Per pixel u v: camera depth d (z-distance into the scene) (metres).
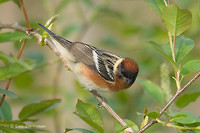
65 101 12.18
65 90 12.53
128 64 10.87
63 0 11.05
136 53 14.74
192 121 6.48
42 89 12.66
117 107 12.70
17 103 11.64
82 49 10.63
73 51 10.26
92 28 15.64
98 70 10.64
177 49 7.80
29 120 6.83
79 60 10.38
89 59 10.62
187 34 13.94
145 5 16.28
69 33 12.84
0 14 13.53
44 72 12.85
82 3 13.89
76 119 12.87
